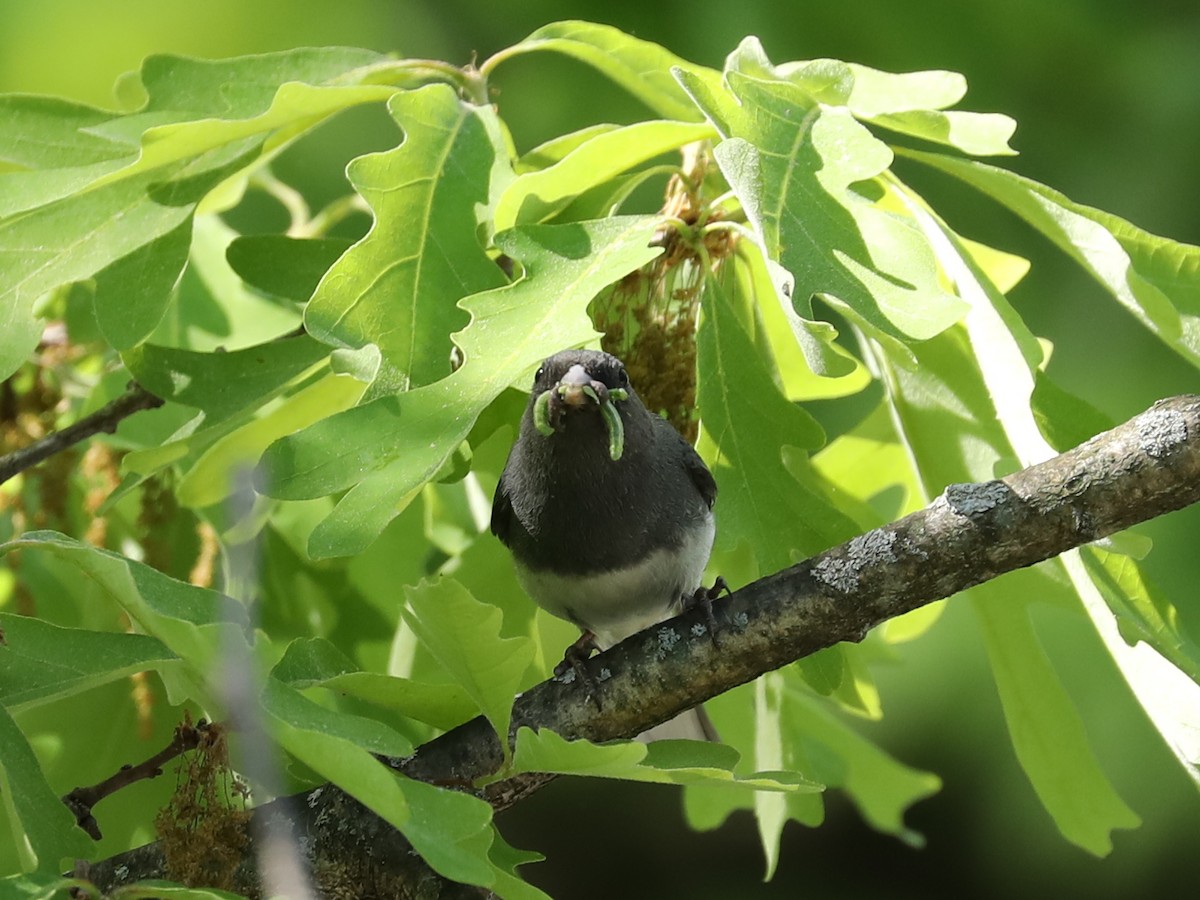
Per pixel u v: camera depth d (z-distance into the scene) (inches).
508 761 205.9
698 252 210.1
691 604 208.8
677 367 211.0
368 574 212.8
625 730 208.1
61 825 205.0
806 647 207.9
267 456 206.1
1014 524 207.2
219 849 206.8
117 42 220.4
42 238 208.5
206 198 212.4
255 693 204.4
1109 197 219.9
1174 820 222.2
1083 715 221.6
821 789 205.3
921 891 254.8
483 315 206.8
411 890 207.0
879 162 206.8
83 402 212.5
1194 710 208.1
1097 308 220.1
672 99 211.5
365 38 220.4
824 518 208.8
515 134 219.5
